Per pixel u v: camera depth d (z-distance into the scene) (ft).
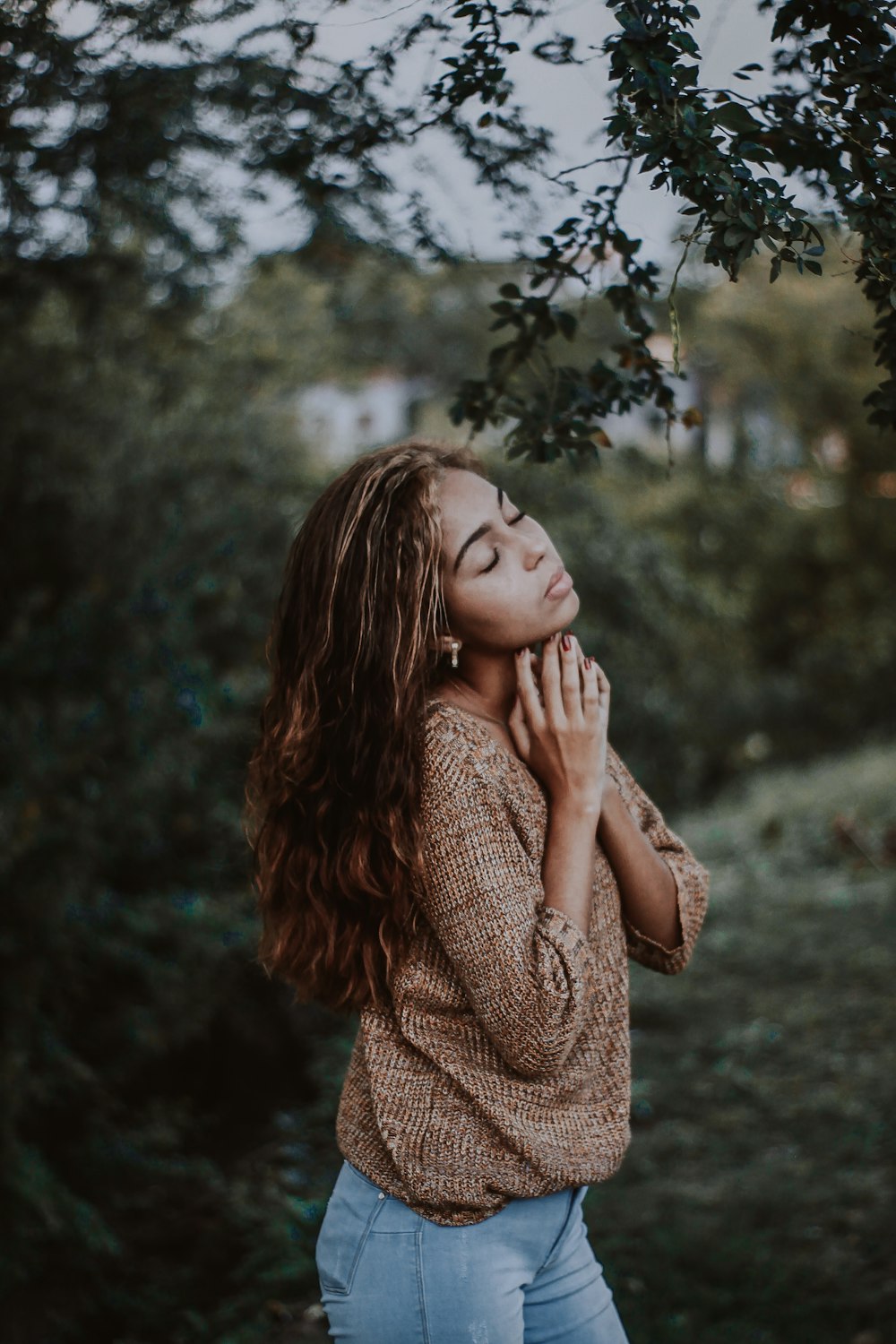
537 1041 4.53
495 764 4.89
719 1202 11.91
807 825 30.04
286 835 5.35
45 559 15.51
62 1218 11.23
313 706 5.10
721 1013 17.95
